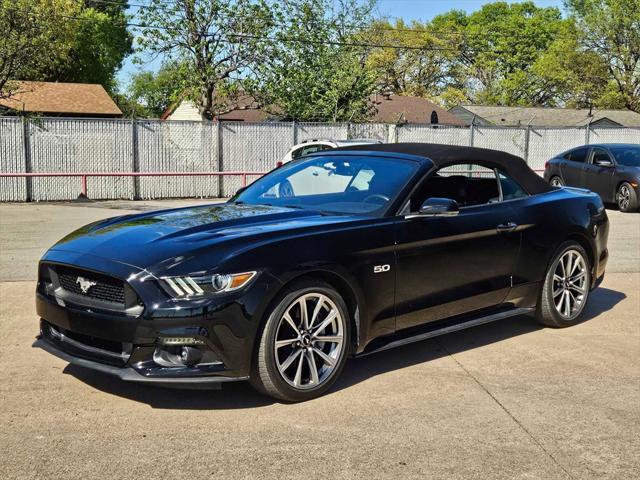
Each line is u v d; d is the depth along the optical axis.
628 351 5.20
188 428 3.63
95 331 3.76
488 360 4.93
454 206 4.48
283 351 4.00
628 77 49.47
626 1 48.09
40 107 32.78
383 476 3.15
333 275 4.11
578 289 5.88
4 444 3.40
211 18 22.81
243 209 4.84
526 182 5.60
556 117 44.91
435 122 27.14
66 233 11.01
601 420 3.86
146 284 3.62
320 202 4.94
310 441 3.50
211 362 3.69
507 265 5.20
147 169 19.45
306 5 23.83
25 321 5.63
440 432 3.65
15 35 20.14
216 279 3.65
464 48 62.03
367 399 4.12
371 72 26.70
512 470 3.24
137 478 3.08
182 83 23.53
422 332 4.71
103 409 3.87
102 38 43.06
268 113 25.58
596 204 6.10
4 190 17.98
